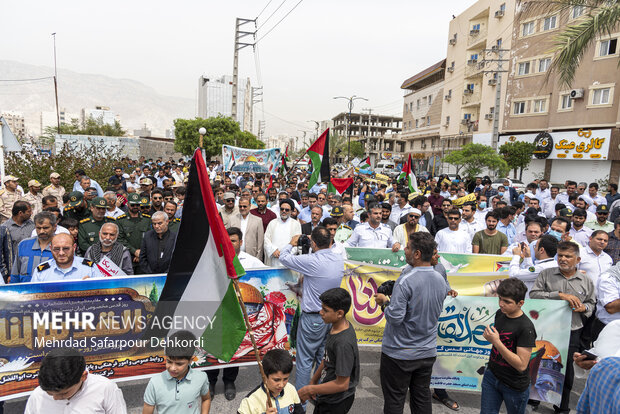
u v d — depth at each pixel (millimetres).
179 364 2736
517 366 2982
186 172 19422
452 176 26438
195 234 3080
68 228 5441
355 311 4992
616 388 1817
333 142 71812
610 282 3971
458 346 4285
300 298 4508
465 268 5164
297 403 2818
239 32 24203
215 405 4031
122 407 2533
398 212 8328
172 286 3092
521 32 30656
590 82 25203
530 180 29406
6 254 5465
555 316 4000
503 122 32406
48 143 47438
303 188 12805
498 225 7238
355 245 6160
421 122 51031
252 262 4703
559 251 3941
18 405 3908
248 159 16000
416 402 3465
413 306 3273
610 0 9078
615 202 10273
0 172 9781
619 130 23141
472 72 37594
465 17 39219
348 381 2912
